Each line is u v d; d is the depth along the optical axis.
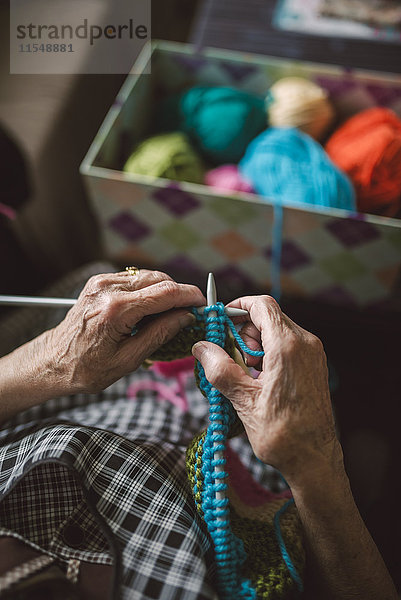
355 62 1.20
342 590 0.57
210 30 1.25
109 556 0.51
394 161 0.99
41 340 0.61
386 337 1.19
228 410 0.53
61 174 1.22
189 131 1.12
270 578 0.54
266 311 0.53
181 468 0.60
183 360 0.76
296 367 0.48
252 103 1.11
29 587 0.46
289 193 0.99
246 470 0.71
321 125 1.11
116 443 0.56
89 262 1.39
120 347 0.56
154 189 0.96
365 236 0.95
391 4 1.25
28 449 0.56
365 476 1.02
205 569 0.49
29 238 1.10
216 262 1.13
